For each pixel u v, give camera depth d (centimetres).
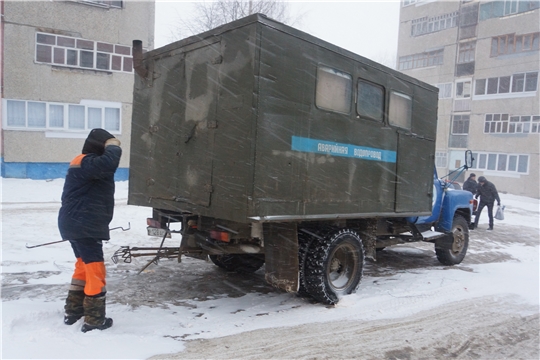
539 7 2614
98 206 372
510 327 464
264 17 410
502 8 2783
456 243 784
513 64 2734
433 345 404
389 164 585
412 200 635
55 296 474
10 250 664
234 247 464
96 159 366
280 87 427
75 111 1852
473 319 482
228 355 350
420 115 648
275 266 453
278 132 426
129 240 787
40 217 960
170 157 500
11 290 489
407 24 3347
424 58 3250
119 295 493
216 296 516
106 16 1873
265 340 386
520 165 2697
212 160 445
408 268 740
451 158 3064
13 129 1744
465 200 802
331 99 488
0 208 1088
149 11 1964
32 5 1727
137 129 557
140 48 538
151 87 535
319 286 483
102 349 334
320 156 475
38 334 348
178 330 397
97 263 373
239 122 416
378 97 562
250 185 403
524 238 1165
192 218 478
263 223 449
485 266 773
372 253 576
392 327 442
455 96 3045
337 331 421
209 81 453
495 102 2820
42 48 1764
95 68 1875
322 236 496
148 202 533
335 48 490
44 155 1806
